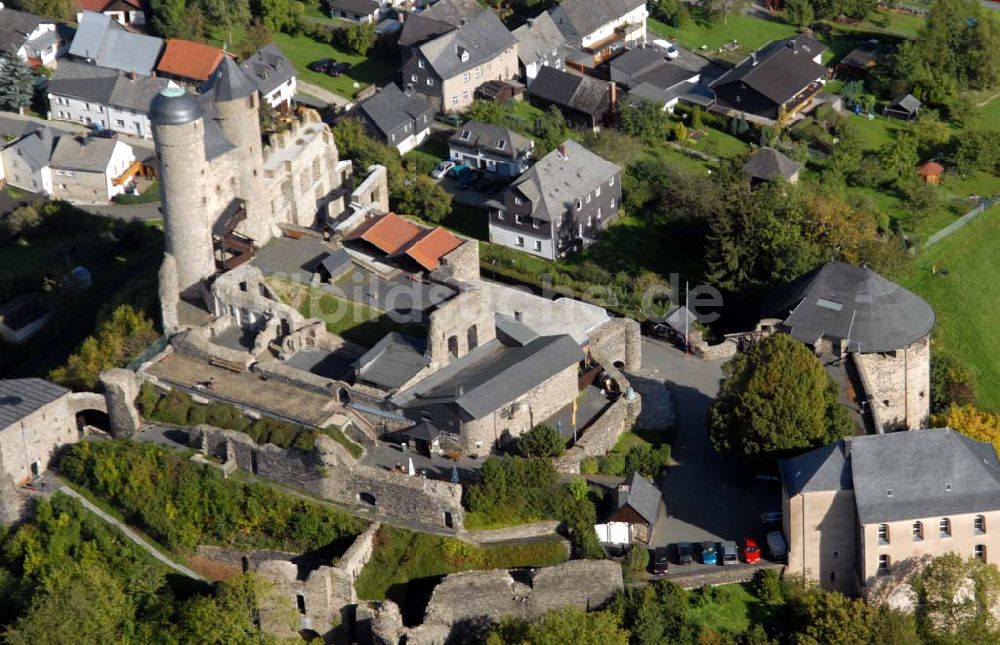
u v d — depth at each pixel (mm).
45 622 125750
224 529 137250
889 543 133125
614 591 132000
